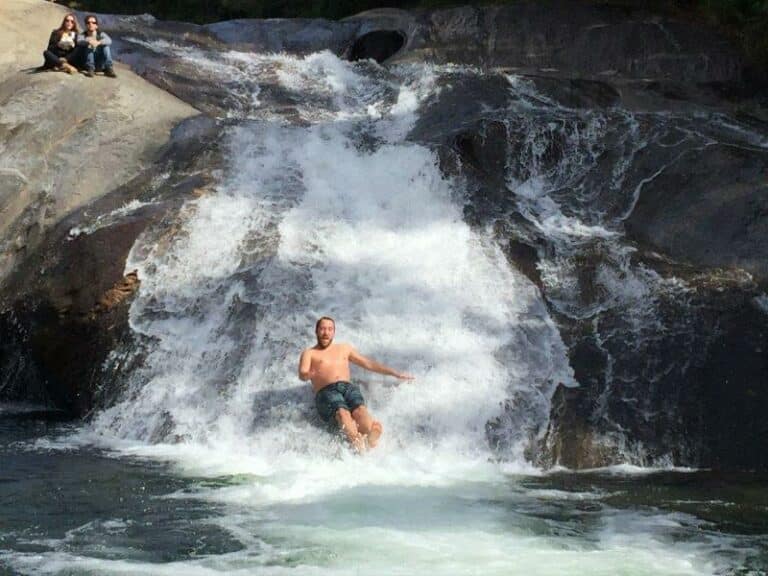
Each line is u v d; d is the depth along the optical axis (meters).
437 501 7.32
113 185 12.06
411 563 6.09
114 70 13.84
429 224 10.95
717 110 13.46
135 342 9.95
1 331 10.91
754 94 14.00
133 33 16.02
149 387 9.55
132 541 6.42
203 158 12.16
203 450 8.73
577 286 9.99
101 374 9.98
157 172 12.10
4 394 10.88
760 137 12.46
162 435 9.07
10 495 7.35
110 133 12.48
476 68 15.11
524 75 14.12
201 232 10.83
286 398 9.02
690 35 14.78
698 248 10.45
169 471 8.04
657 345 9.29
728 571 6.00
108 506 7.12
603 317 9.66
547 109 12.99
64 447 8.81
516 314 9.72
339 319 9.68
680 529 6.73
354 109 14.09
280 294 9.99
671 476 8.16
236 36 16.84
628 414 8.77
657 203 11.15
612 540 6.50
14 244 11.59
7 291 11.06
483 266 10.26
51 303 10.48
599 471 8.34
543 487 7.77
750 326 9.36
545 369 9.16
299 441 8.62
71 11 15.93
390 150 11.91
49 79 12.68
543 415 8.77
